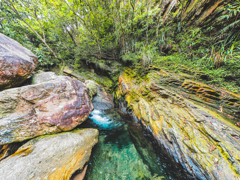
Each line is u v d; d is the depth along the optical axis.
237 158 1.83
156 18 6.51
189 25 5.04
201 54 4.44
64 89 3.95
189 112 3.05
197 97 3.43
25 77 3.97
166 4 6.40
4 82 3.18
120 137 3.92
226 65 3.47
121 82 7.12
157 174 2.42
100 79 9.31
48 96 3.42
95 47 8.33
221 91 3.11
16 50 4.00
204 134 2.45
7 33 6.54
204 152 2.18
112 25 7.34
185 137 2.64
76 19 7.34
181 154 2.47
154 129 3.52
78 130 3.64
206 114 2.75
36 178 1.74
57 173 1.92
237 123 2.46
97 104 6.75
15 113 2.68
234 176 1.67
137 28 6.95
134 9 5.93
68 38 9.68
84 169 2.28
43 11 7.11
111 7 5.85
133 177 2.38
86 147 2.88
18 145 2.64
